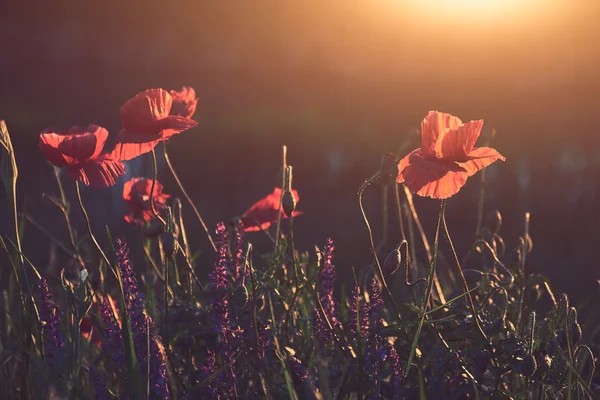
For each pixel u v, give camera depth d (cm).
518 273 230
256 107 1956
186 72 2723
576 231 749
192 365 216
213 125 1587
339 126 1573
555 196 862
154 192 258
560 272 642
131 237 602
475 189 864
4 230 650
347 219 827
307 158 1202
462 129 195
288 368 199
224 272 213
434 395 199
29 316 212
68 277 235
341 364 220
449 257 420
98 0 3159
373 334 205
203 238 591
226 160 1186
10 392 221
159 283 252
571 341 198
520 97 1783
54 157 209
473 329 205
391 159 215
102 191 811
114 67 2734
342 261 648
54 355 201
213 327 203
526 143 1253
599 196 853
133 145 225
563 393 211
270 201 252
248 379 219
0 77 2383
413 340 202
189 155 1230
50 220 729
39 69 2580
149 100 221
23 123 1616
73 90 2228
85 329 231
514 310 226
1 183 235
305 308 238
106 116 1770
